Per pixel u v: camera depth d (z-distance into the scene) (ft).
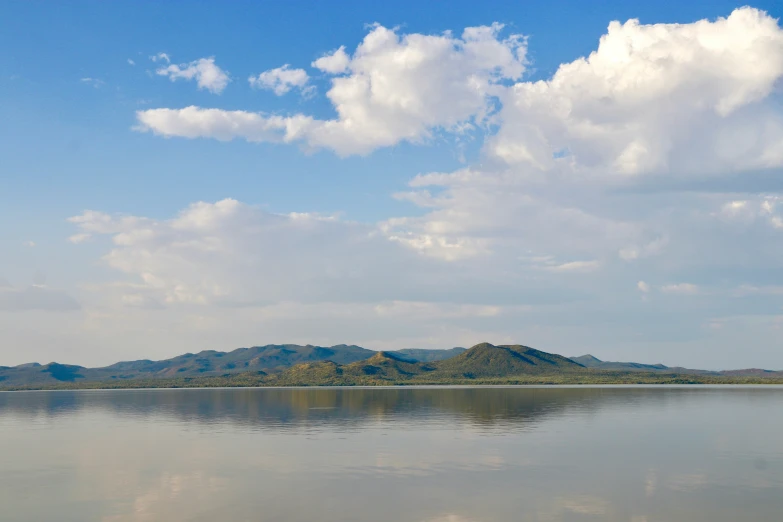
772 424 386.73
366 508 182.91
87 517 177.68
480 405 568.00
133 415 508.94
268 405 612.70
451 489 204.54
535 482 214.07
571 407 535.60
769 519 169.89
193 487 211.61
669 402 603.26
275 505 187.01
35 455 282.56
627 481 214.69
